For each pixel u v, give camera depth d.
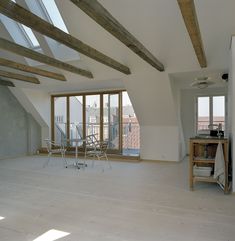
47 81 6.50
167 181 4.36
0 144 7.11
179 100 6.62
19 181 4.39
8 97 7.38
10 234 2.32
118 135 7.16
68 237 2.26
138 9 4.12
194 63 4.71
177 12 3.96
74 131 7.91
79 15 4.53
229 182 3.87
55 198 3.40
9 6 2.45
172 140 6.31
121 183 4.23
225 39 4.19
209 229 2.41
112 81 6.05
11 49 3.73
